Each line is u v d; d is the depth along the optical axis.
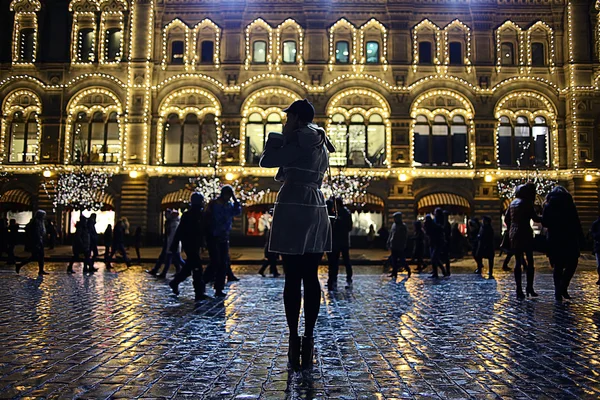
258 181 36.53
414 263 24.75
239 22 37.00
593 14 36.59
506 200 36.56
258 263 25.77
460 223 37.09
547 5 37.16
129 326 7.73
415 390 4.70
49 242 33.50
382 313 9.14
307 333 5.55
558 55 36.97
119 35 37.19
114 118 36.78
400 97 36.53
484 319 8.48
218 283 11.66
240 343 6.60
